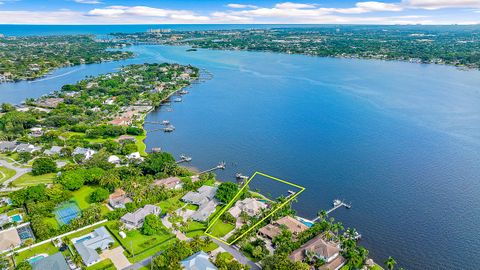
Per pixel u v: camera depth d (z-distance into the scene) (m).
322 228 152.62
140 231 152.88
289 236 144.50
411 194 192.62
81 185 186.75
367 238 155.25
